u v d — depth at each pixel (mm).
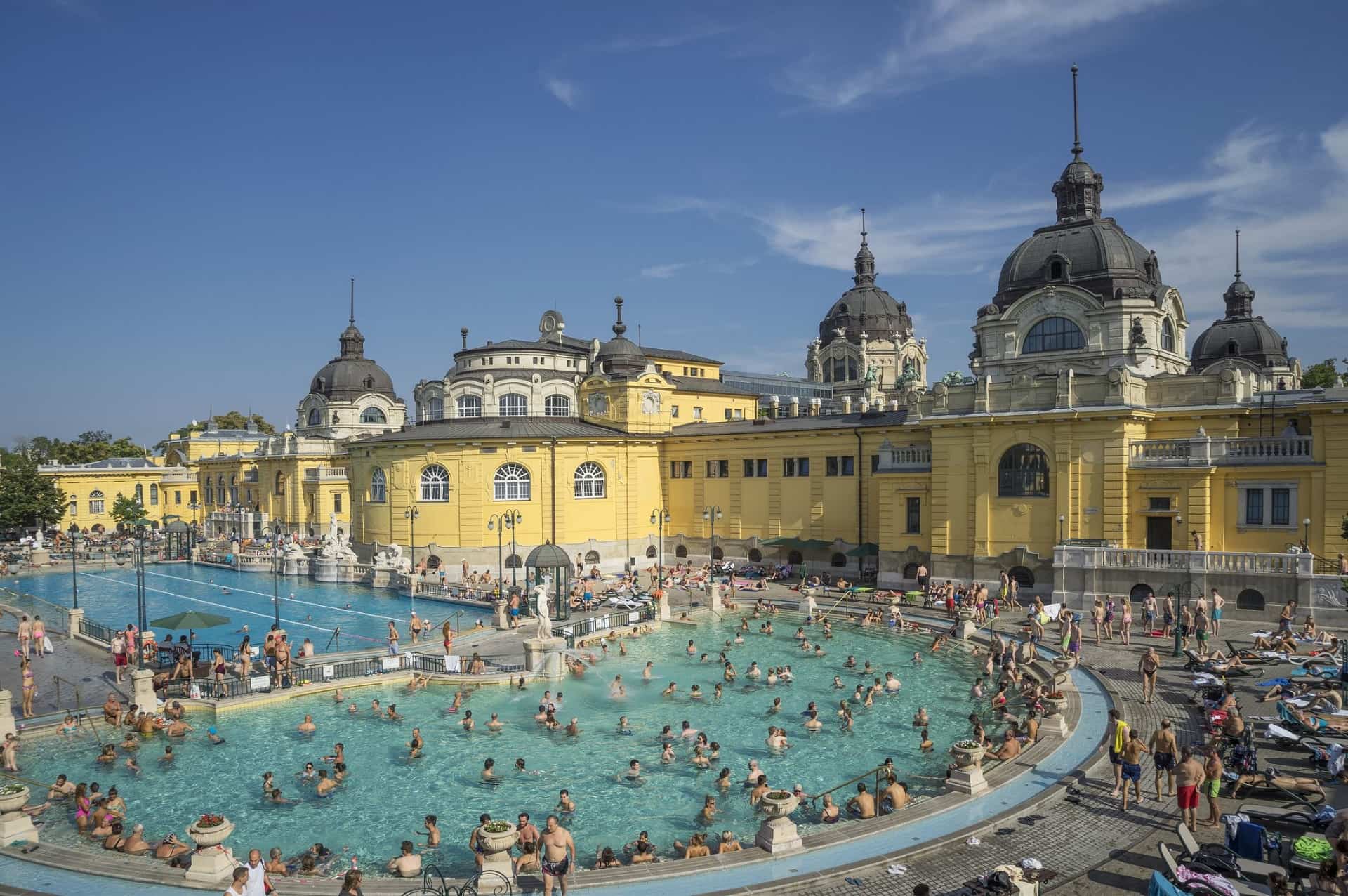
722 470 74688
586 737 32562
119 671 40438
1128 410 49938
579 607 57594
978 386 56062
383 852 23438
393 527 74188
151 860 21812
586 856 22938
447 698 38219
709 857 20672
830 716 34656
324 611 58906
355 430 110750
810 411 95688
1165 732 23656
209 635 51750
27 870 21016
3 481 109125
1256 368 84500
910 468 60688
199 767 29938
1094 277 64125
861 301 124875
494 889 19672
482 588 64688
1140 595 48031
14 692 38500
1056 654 40906
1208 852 18891
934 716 34438
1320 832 20562
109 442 194875
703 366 100750
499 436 71062
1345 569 42781
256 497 113812
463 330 94688
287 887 19922
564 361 87938
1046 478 53562
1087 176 68062
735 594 61812
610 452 74938
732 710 35750
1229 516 48406
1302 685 32094
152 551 93562
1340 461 45344
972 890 18594
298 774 29203
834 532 67312
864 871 19906
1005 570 54594
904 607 55281
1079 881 19156
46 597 66750
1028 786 24875
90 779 28875
